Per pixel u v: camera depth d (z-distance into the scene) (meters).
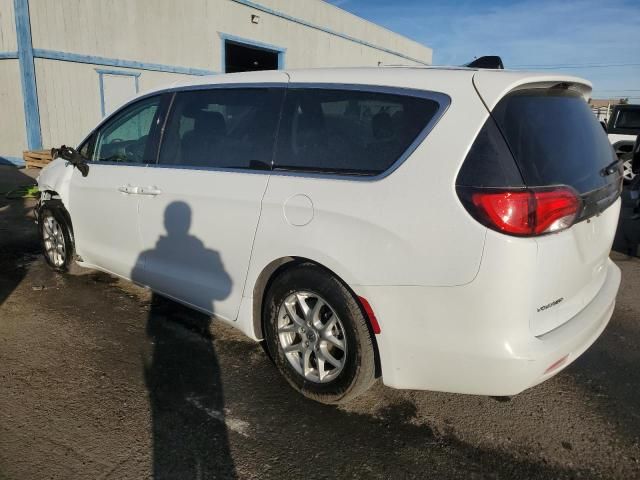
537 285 2.27
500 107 2.37
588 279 2.72
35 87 11.99
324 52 22.41
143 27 14.23
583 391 3.17
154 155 3.71
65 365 3.29
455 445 2.64
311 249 2.71
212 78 3.55
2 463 2.40
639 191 7.94
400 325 2.49
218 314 3.32
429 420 2.84
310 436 2.68
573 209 2.34
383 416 2.86
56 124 12.59
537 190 2.27
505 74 2.49
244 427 2.73
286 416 2.84
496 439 2.70
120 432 2.66
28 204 8.18
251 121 3.18
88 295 4.44
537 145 2.40
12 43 11.87
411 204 2.42
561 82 2.63
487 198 2.24
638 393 3.17
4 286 4.59
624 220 8.32
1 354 3.40
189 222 3.36
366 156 2.65
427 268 2.37
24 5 11.45
